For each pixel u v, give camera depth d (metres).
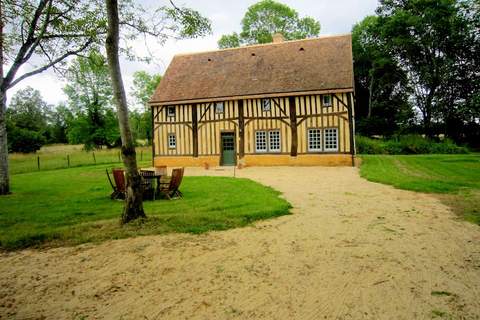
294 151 18.81
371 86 36.56
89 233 6.21
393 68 35.03
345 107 17.86
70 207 8.62
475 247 5.14
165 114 21.23
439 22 30.78
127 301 3.73
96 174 17.23
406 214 7.25
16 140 36.81
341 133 17.97
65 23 11.88
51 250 5.49
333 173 15.12
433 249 5.09
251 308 3.50
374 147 27.75
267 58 21.59
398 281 4.03
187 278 4.27
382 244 5.36
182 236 5.98
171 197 9.75
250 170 17.50
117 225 6.64
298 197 9.52
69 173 17.98
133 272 4.50
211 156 20.33
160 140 21.38
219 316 3.37
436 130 32.44
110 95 42.22
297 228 6.38
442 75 31.98
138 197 6.86
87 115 42.03
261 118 19.38
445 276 4.14
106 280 4.29
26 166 22.56
